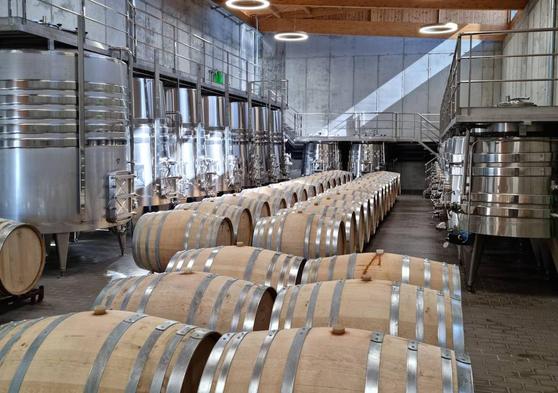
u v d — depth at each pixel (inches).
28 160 348.2
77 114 359.6
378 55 1097.4
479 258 329.4
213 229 286.2
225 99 672.4
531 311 290.0
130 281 172.4
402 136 1076.5
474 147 327.6
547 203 314.3
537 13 685.9
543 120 313.3
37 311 278.5
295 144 1073.5
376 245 481.7
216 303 159.5
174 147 561.0
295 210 328.8
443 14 946.7
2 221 275.9
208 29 902.4
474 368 215.6
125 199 389.7
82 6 388.8
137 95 492.7
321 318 150.6
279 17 966.4
